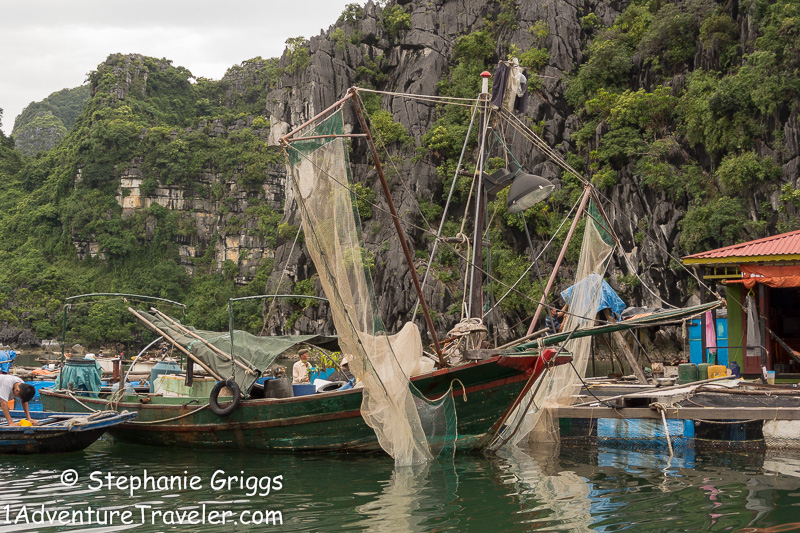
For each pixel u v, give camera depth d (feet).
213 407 43.78
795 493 30.01
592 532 24.70
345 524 26.11
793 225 161.79
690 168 191.11
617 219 201.87
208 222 401.08
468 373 39.06
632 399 44.37
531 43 256.32
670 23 214.90
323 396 40.86
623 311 57.62
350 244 38.45
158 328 48.42
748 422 40.45
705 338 67.92
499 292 203.72
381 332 37.47
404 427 37.32
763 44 183.52
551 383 46.73
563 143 229.25
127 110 424.46
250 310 339.77
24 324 343.26
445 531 24.99
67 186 418.92
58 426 41.63
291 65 301.43
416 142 259.19
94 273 381.60
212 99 487.61
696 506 27.99
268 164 395.75
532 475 34.86
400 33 289.33
